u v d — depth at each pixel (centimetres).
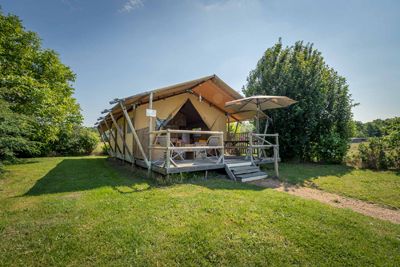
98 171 801
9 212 340
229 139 1089
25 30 1216
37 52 1234
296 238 255
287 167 908
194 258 217
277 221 302
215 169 704
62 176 684
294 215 325
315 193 525
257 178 653
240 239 252
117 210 342
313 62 1032
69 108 1432
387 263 213
